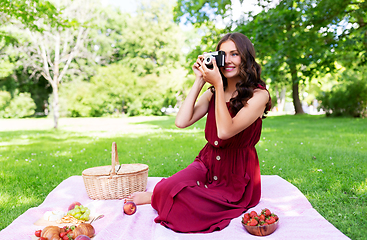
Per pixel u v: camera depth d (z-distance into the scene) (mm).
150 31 34531
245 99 2336
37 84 32344
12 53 16797
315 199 3133
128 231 2279
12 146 8438
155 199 2508
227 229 2195
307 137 8359
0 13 6996
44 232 2182
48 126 16719
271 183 3377
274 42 11289
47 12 6863
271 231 2148
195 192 2324
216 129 2572
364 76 16453
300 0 10125
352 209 2801
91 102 29969
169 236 2127
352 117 16500
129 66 34531
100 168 3434
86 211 2617
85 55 16328
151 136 10094
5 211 3092
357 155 5367
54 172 5004
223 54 2336
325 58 12258
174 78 30156
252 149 2656
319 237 2094
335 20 10195
